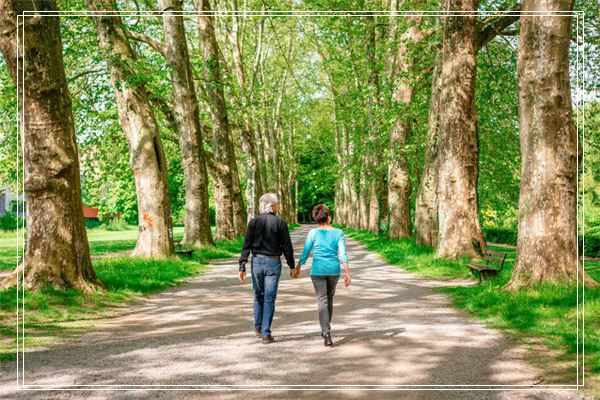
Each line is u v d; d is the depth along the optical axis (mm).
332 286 6520
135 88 15891
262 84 37562
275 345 6289
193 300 10023
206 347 6219
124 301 9680
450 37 15336
